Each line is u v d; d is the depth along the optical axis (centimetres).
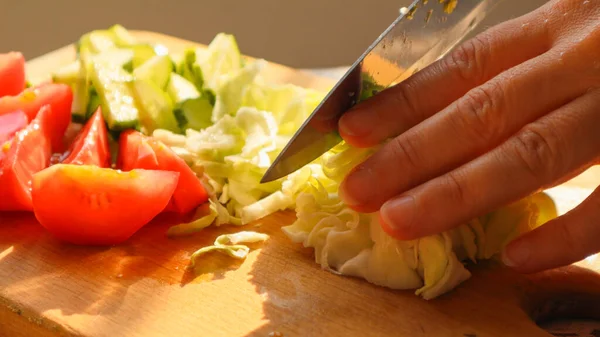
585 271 36
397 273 35
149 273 36
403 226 33
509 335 33
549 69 32
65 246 38
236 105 44
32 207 39
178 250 38
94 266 36
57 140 45
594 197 33
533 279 36
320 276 36
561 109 32
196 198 40
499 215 37
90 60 47
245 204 41
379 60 34
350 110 34
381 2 71
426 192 32
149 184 38
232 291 35
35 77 50
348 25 73
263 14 74
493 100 33
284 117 43
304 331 33
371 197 33
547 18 35
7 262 37
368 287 35
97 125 42
